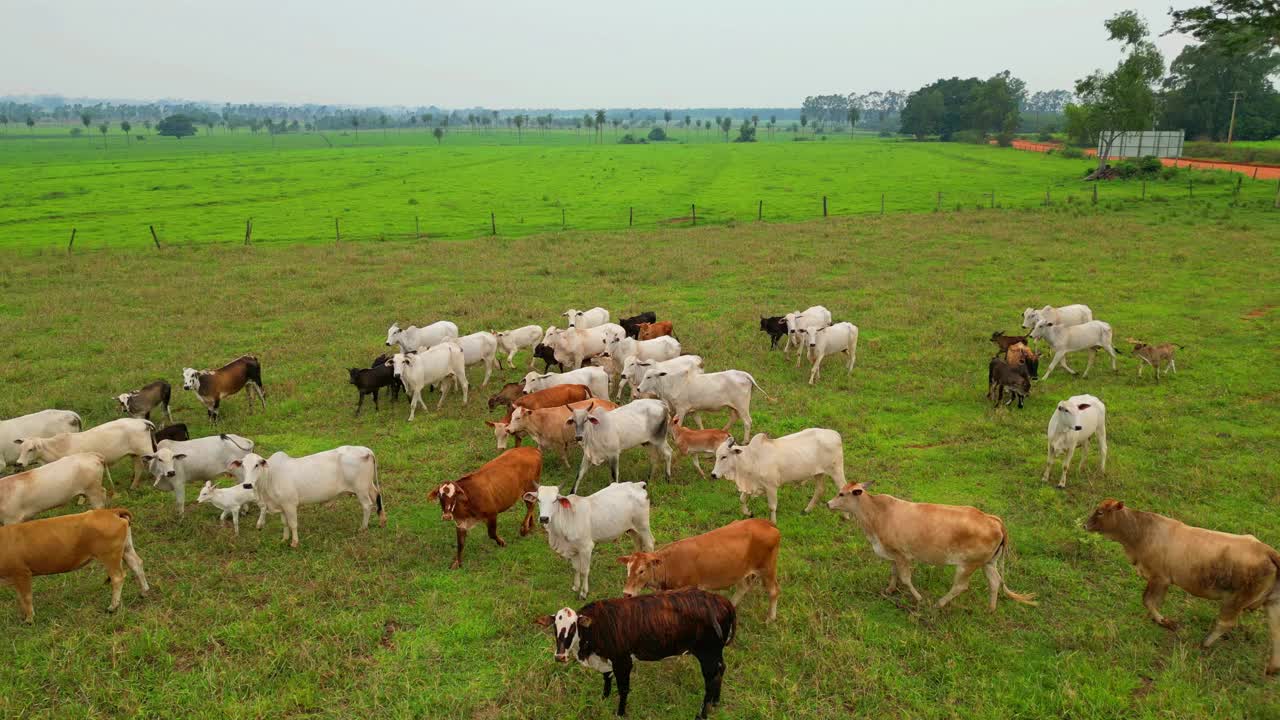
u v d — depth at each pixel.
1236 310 22.39
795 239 36.88
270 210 54.25
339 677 7.98
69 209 54.84
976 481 12.36
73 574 9.98
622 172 84.56
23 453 11.82
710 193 61.62
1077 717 7.29
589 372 15.52
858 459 13.23
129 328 22.20
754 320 22.73
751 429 14.75
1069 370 17.84
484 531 11.25
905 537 8.88
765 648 8.38
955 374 17.55
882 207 48.81
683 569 8.44
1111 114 64.75
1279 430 13.97
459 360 16.52
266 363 19.17
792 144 145.50
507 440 14.76
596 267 30.78
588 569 9.49
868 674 7.89
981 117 143.12
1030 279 27.25
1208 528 10.48
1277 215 38.97
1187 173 61.31
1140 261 29.44
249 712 7.42
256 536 10.98
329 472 10.77
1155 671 7.91
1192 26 38.56
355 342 20.89
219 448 12.12
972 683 7.77
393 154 124.25
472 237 41.59
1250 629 8.46
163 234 43.12
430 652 8.37
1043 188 59.00
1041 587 9.41
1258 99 110.50
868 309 23.81
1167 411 15.16
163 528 11.34
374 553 10.40
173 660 8.21
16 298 26.00
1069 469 12.70
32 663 8.23
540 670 8.04
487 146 159.00
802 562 10.06
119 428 12.54
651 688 7.86
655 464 12.98
